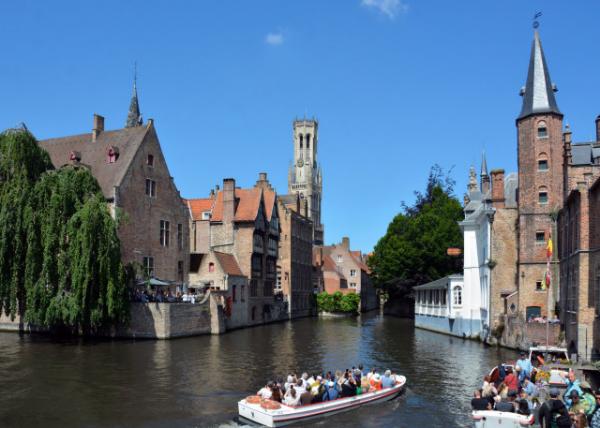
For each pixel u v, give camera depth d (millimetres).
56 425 18531
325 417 20234
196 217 64562
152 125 49719
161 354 32875
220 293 50344
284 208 74688
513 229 40531
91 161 48688
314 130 169625
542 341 34375
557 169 38656
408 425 19359
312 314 83812
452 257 65500
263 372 27859
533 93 39688
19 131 37406
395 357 33719
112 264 37219
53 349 34188
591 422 15188
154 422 19047
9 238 35875
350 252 117250
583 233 29938
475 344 40969
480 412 17594
